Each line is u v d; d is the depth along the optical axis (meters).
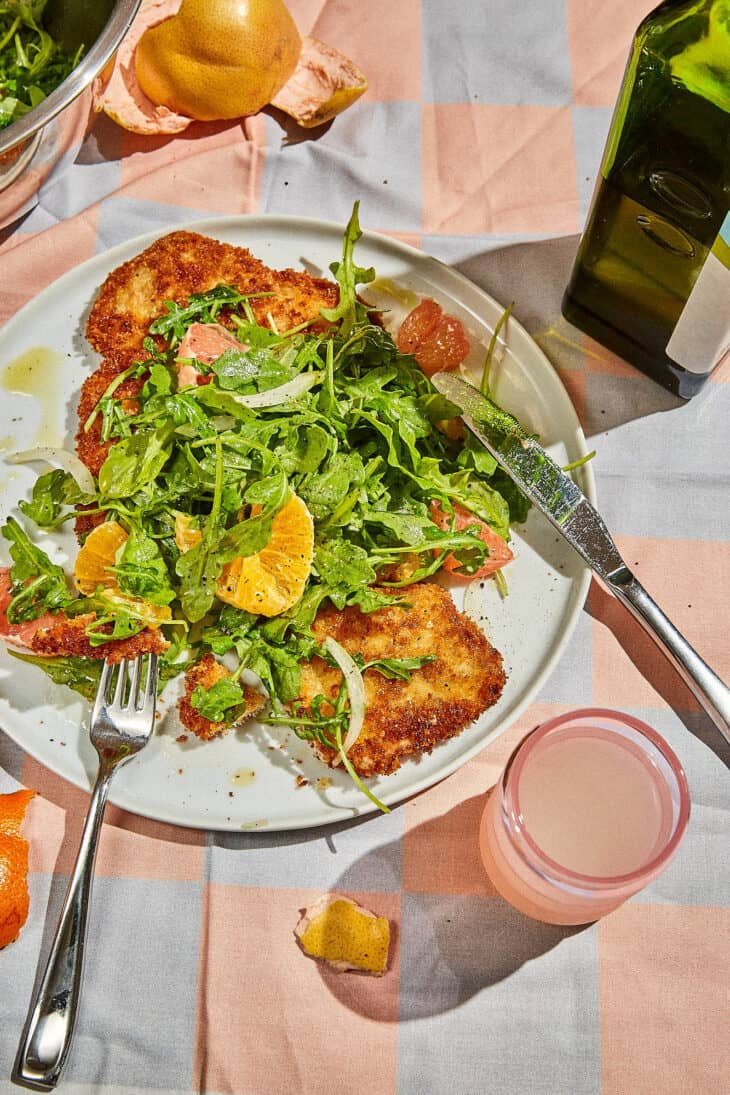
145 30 0.76
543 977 0.65
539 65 0.83
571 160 0.81
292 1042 0.64
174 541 0.68
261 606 0.65
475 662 0.66
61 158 0.77
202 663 0.67
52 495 0.69
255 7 0.74
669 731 0.69
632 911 0.66
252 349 0.68
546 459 0.69
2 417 0.73
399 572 0.69
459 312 0.74
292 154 0.81
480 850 0.67
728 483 0.73
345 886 0.67
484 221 0.80
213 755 0.66
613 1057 0.64
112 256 0.75
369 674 0.66
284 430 0.68
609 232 0.69
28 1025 0.60
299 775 0.66
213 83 0.77
